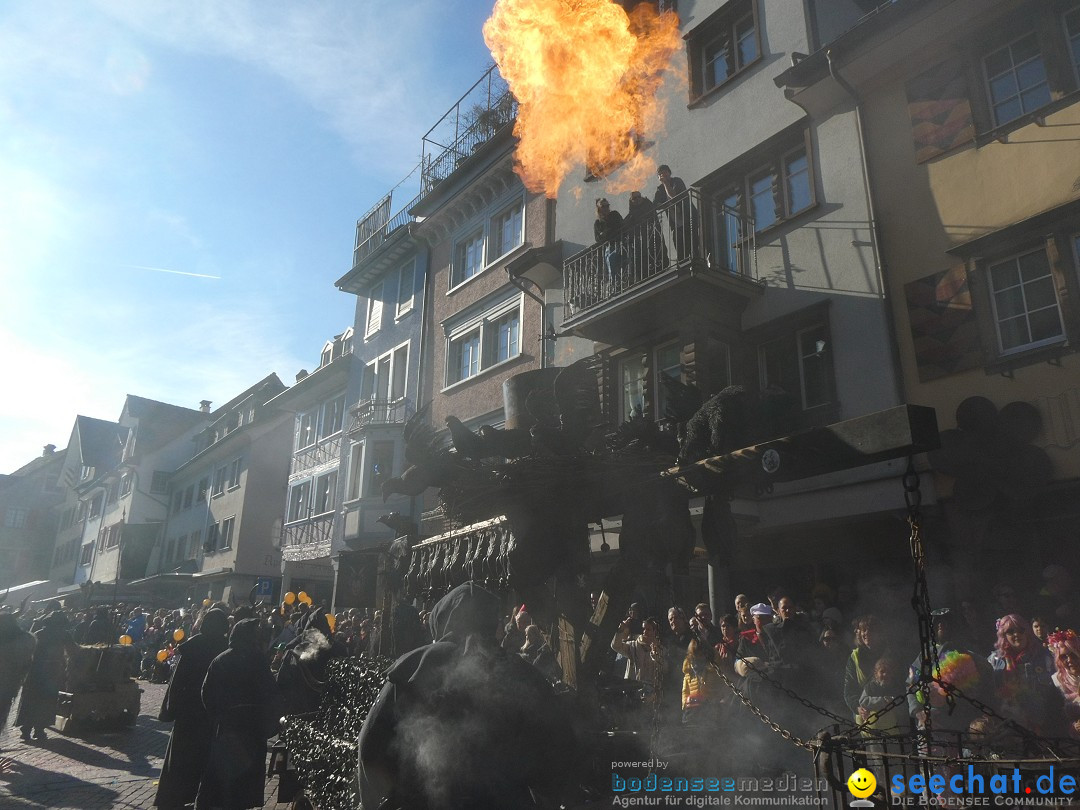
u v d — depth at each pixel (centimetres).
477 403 1752
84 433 5788
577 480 402
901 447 255
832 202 1061
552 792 273
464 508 467
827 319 1032
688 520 379
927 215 945
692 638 521
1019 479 768
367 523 1947
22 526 6475
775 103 1187
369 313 2452
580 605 417
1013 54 902
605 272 1271
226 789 529
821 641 631
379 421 2138
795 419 1044
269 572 3083
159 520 4250
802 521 970
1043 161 845
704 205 1228
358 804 362
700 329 1096
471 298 1897
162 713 598
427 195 2066
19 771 786
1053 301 818
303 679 654
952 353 884
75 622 2006
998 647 496
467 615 285
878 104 1033
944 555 830
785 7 1201
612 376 1291
